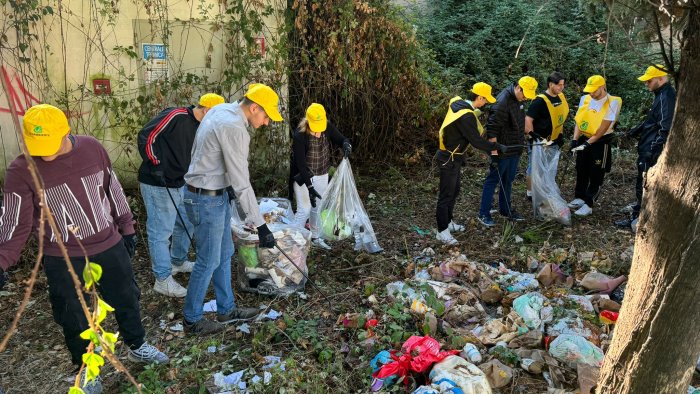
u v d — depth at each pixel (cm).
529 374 333
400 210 627
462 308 396
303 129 482
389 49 704
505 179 574
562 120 593
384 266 488
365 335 367
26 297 118
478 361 336
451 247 524
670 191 197
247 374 332
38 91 550
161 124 401
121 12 560
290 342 368
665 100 515
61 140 252
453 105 502
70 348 300
